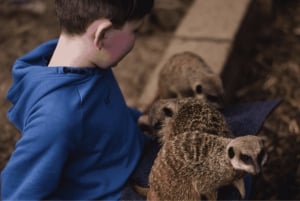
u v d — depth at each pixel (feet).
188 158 5.72
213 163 5.58
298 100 11.46
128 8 4.93
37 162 4.98
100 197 5.72
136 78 12.77
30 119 5.09
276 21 13.91
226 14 11.79
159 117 7.00
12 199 5.06
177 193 5.82
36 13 15.49
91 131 5.35
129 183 6.02
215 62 10.38
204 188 5.79
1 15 15.70
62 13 5.07
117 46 5.17
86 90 5.19
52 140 4.92
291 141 10.43
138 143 6.33
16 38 14.93
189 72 8.98
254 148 5.15
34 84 5.20
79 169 5.51
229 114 7.01
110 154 5.78
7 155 11.35
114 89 5.85
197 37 11.19
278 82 12.01
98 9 4.85
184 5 14.16
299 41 13.19
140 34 14.32
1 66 13.99
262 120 6.70
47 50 5.95
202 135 5.84
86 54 5.18
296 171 9.78
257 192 9.42
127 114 6.15
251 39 12.88
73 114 5.03
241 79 12.18
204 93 8.50
